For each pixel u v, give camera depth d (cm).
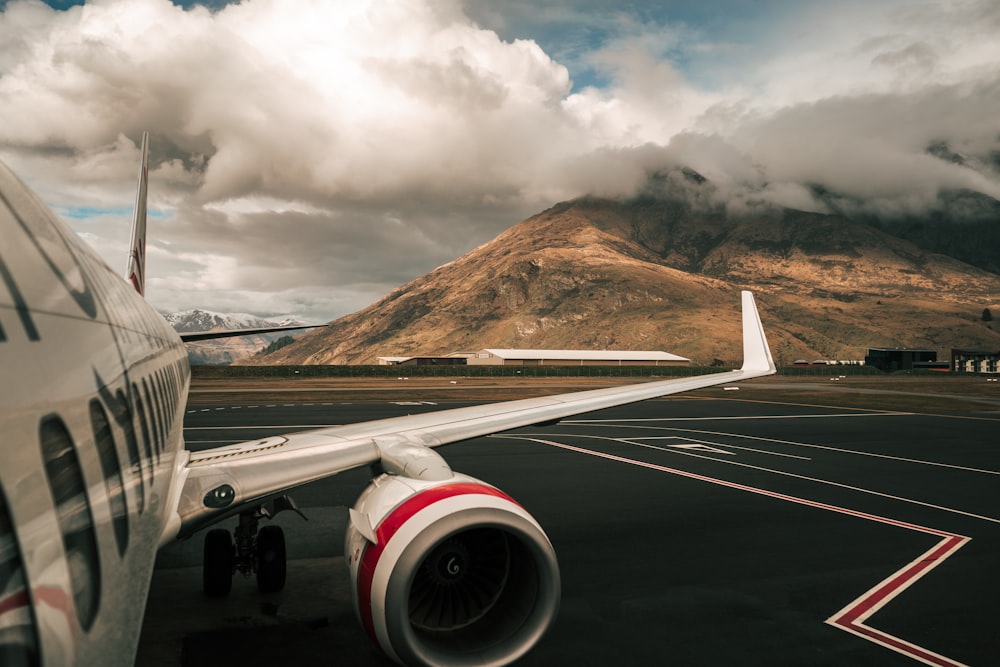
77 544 267
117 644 314
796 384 8919
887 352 18125
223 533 887
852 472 1936
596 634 783
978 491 1670
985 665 712
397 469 654
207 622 802
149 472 436
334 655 715
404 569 507
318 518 1316
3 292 235
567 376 14288
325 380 10400
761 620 829
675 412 4041
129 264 1213
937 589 948
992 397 5794
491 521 532
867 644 762
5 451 210
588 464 2055
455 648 528
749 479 1809
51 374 261
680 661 714
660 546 1162
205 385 7875
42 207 330
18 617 209
